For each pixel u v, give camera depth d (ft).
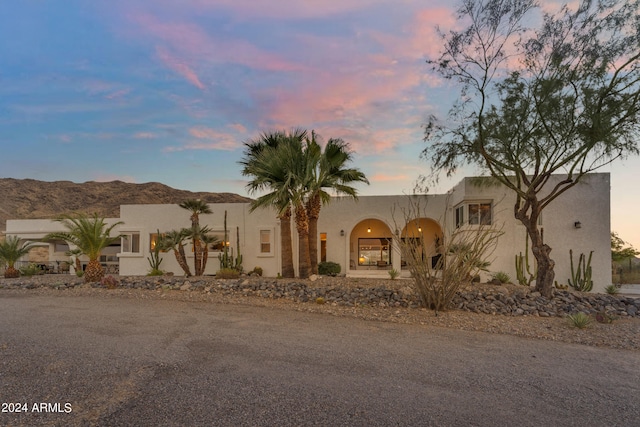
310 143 47.11
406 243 33.35
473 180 49.19
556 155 35.86
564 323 27.89
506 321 28.19
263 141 48.34
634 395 14.14
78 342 18.98
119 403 12.12
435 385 14.44
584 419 11.98
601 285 52.90
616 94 31.19
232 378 14.52
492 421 11.58
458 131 38.88
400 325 25.98
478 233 33.63
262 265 65.26
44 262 87.04
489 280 50.78
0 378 13.96
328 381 14.48
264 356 17.52
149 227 69.10
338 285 39.65
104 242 47.11
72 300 34.22
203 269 59.67
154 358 16.66
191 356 17.17
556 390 14.38
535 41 33.50
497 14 33.65
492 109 36.83
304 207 48.11
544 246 36.60
